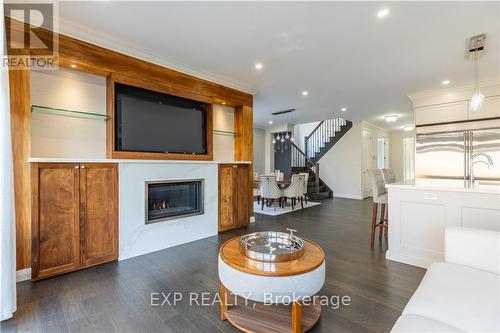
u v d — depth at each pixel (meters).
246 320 1.72
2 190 1.76
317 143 9.50
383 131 9.54
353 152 8.16
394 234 2.86
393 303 1.97
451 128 4.54
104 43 2.77
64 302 2.00
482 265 1.54
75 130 2.86
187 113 3.74
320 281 1.60
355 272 2.54
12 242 1.83
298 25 2.49
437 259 2.57
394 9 2.21
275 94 4.92
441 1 2.10
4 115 1.78
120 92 3.02
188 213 3.58
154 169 3.19
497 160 4.09
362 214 5.46
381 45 2.90
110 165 2.81
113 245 2.82
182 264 2.77
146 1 2.11
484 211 2.31
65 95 2.79
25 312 1.86
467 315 1.10
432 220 2.61
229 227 4.11
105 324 1.72
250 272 1.51
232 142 4.65
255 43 2.86
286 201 7.17
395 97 5.14
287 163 8.95
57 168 2.45
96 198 2.70
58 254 2.45
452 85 4.35
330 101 5.47
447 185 2.81
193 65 3.50
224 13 2.29
